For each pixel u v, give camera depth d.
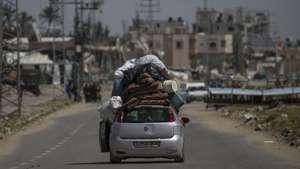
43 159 53.59
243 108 119.19
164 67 46.25
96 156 54.97
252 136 73.81
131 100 45.38
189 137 74.12
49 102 148.62
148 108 45.09
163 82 45.78
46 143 70.25
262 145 63.25
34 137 78.19
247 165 45.66
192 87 163.88
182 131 45.91
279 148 59.91
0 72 95.12
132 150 44.59
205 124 95.00
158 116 44.91
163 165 44.84
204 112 121.81
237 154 54.78
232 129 84.94
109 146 46.75
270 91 131.50
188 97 158.75
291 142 63.31
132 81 46.03
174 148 44.78
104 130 47.91
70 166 46.06
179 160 46.69
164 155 44.94
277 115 90.44
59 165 47.34
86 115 118.06
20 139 75.69
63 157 54.91
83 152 59.16
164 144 44.62
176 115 45.47
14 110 119.00
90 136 78.06
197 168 42.91
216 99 132.38
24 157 56.06
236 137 73.25
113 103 45.44
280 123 80.25
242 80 186.12
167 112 45.06
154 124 44.69
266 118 89.56
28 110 122.00
